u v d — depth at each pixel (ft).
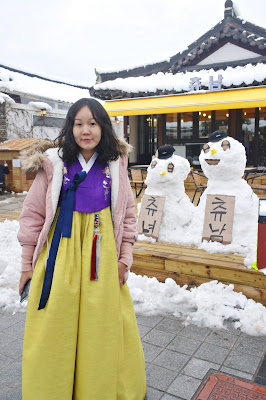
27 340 6.23
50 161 6.20
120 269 6.67
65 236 6.10
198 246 13.83
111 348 6.15
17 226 19.08
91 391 6.01
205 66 38.83
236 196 13.73
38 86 68.39
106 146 6.41
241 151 13.56
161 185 15.25
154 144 44.32
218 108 32.19
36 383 6.00
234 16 38.40
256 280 11.05
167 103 34.71
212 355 8.98
